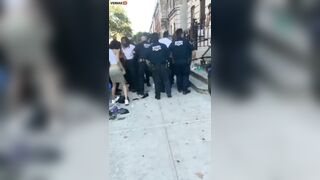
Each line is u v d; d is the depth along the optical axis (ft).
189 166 9.92
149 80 24.20
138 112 16.70
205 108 16.39
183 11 52.37
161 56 19.33
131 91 22.20
